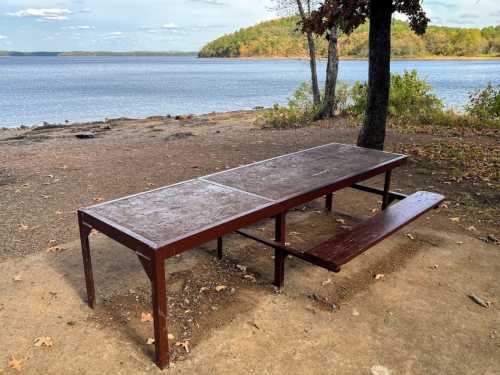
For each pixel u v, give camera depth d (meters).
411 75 13.74
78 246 4.41
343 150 5.14
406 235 4.65
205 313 3.25
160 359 2.66
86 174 7.32
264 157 8.45
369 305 3.37
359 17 7.72
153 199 3.29
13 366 2.68
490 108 12.05
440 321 3.17
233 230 2.86
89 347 2.88
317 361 2.74
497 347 2.88
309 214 5.33
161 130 13.98
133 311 3.29
